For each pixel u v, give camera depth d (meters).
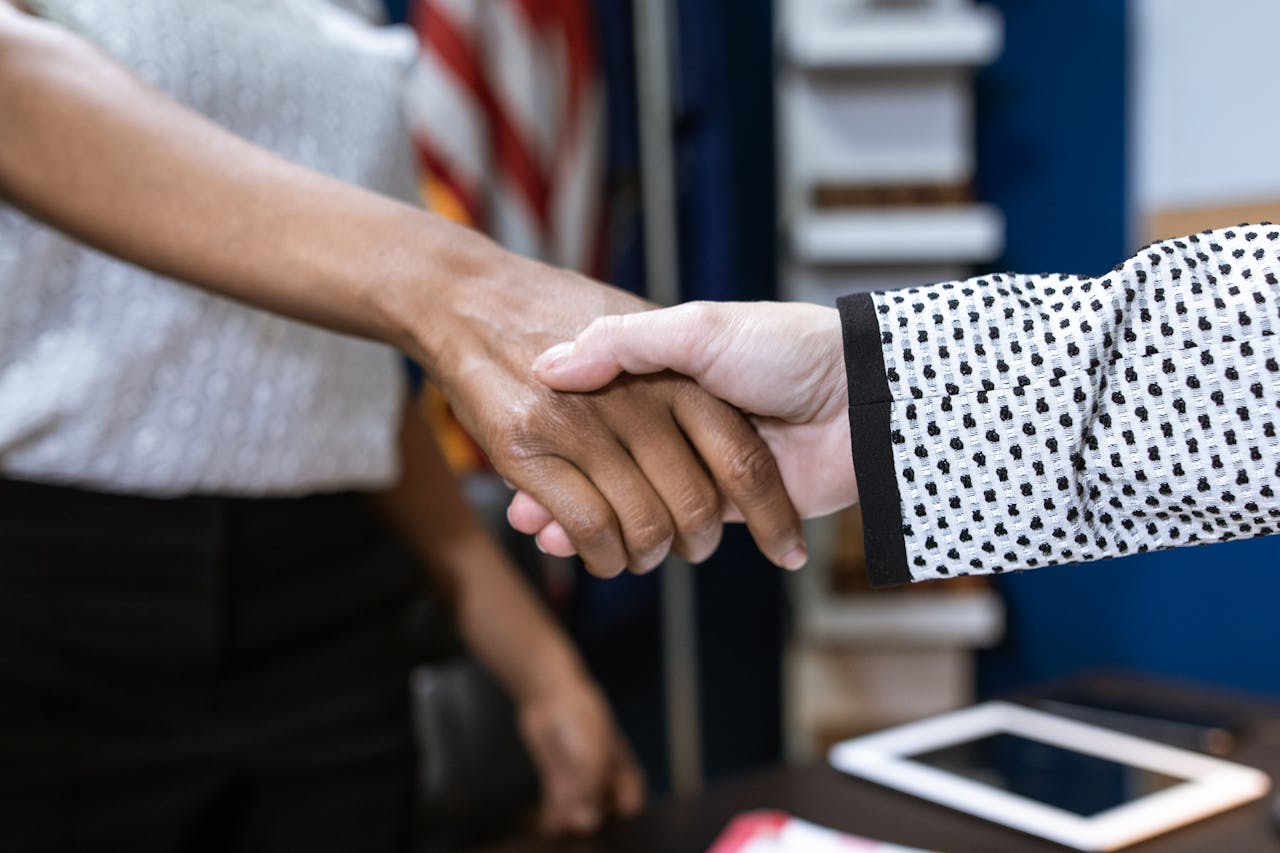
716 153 1.70
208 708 0.72
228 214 0.50
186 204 0.50
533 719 0.90
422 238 0.51
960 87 1.76
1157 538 0.48
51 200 0.51
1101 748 0.80
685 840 0.69
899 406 0.47
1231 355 0.45
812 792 0.75
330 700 0.78
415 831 0.86
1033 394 0.47
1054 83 1.80
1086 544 0.48
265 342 0.70
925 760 0.79
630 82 1.73
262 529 0.73
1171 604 1.80
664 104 1.62
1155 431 0.46
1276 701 0.92
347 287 0.50
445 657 1.14
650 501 0.50
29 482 0.65
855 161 1.79
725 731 1.99
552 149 1.63
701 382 0.49
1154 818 0.67
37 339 0.64
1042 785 0.73
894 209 1.72
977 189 1.85
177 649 0.69
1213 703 0.92
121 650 0.67
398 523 0.91
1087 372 0.46
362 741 0.79
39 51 0.52
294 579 0.76
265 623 0.74
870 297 0.49
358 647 0.80
